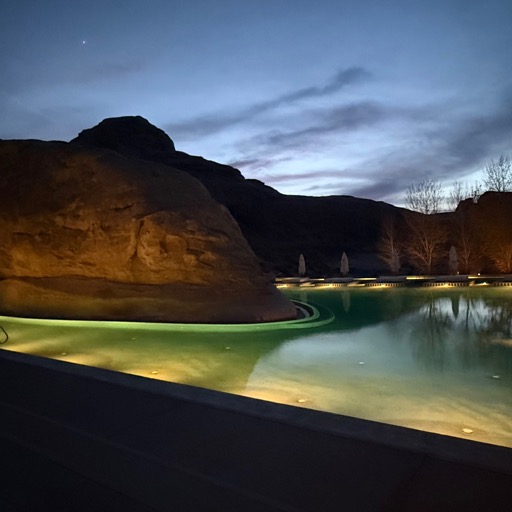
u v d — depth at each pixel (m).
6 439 3.19
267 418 3.32
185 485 2.48
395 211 52.38
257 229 45.88
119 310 12.62
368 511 2.18
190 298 12.59
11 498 2.42
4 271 14.21
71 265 13.50
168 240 12.84
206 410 3.54
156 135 58.56
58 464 2.79
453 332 10.93
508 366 7.91
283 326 11.88
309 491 2.37
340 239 48.09
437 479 2.41
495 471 2.47
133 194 13.48
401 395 6.61
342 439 2.92
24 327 11.80
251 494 2.36
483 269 30.94
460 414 5.86
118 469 2.69
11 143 15.13
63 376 4.68
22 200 14.16
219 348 9.71
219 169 54.78
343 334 11.00
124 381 4.42
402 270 35.56
